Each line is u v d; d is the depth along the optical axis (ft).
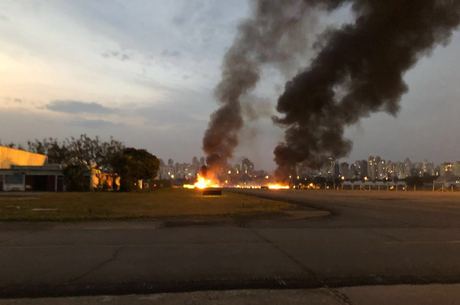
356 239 36.19
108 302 18.63
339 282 21.93
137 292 20.11
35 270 24.34
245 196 118.42
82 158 231.09
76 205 74.43
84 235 38.09
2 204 77.00
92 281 21.91
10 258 27.78
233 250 30.73
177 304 18.37
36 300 18.90
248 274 23.44
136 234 38.75
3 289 20.48
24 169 179.22
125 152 183.62
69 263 26.22
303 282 21.89
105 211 60.80
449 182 260.21
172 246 32.32
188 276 22.94
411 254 29.48
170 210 62.90
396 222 49.42
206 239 35.86
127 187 175.42
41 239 35.76
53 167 184.34
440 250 31.12
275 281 22.04
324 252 30.09
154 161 184.24
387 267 25.32
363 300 18.97
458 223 48.57
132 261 26.81
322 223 48.19
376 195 133.59
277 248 31.63
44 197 107.24
